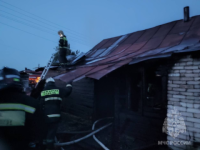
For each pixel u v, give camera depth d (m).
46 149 3.18
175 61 4.20
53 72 9.79
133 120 5.32
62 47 8.82
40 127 3.44
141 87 5.18
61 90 3.56
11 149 1.64
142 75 5.14
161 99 4.78
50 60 5.69
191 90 3.84
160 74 4.62
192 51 3.63
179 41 5.69
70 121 6.76
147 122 4.89
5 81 1.71
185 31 6.31
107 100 7.07
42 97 3.42
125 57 5.90
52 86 3.55
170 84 4.26
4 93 1.71
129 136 5.22
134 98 5.53
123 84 5.79
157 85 4.93
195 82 3.79
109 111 7.02
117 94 5.88
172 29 7.07
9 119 1.63
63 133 4.78
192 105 3.81
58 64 9.07
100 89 6.99
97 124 6.39
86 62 8.23
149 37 7.58
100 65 5.87
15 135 1.66
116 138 5.21
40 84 3.88
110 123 5.86
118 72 5.88
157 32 7.62
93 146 4.42
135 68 5.36
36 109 1.82
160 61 4.62
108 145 4.68
